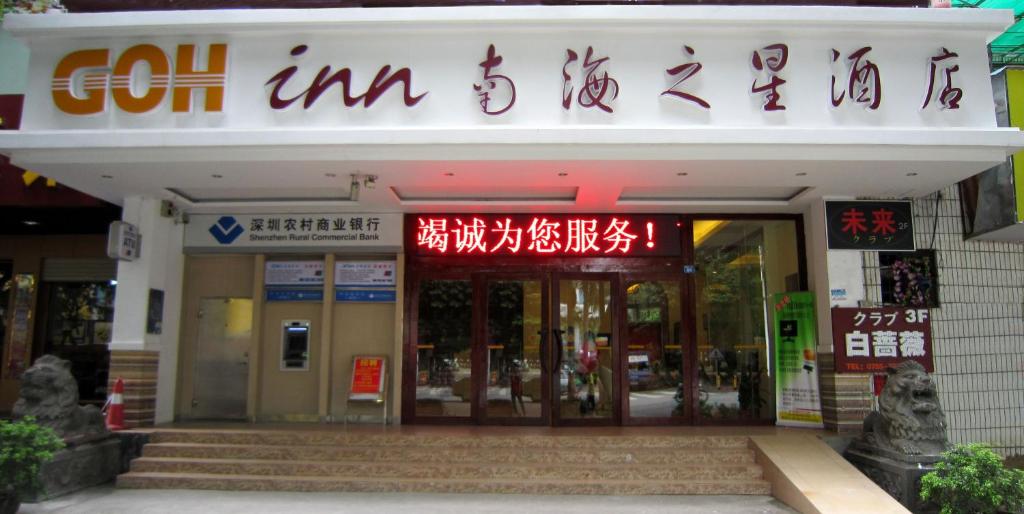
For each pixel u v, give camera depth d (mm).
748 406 8672
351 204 8461
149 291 8180
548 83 6586
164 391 8586
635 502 6367
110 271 10195
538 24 6492
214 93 6578
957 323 8117
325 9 6504
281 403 8891
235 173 7082
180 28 6602
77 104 6621
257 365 8867
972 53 6684
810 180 7355
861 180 7344
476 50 6621
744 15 6445
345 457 7188
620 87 6586
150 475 6883
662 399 8633
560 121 6531
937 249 8211
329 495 6609
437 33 6605
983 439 7977
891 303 8055
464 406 8641
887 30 6602
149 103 6582
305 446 7324
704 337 8781
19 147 6387
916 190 7809
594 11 6430
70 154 6520
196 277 9148
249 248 8906
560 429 8211
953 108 6594
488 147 6449
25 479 5312
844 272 8023
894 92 6613
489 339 8734
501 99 6566
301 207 8625
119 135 6379
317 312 9031
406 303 8836
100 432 7102
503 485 6719
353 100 6543
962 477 5305
